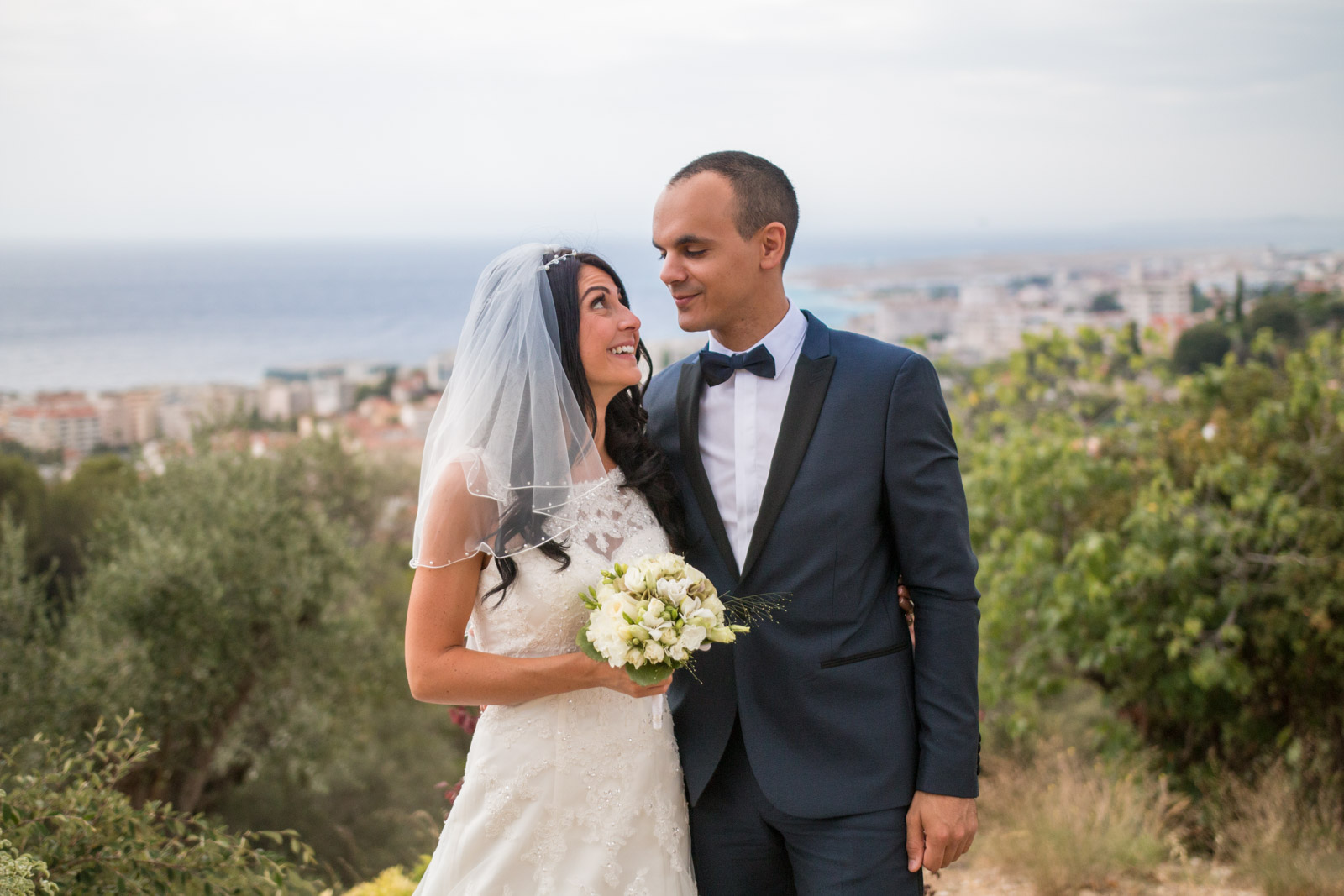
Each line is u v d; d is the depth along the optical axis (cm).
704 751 206
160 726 793
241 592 872
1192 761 556
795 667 196
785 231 204
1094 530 563
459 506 186
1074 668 592
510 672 183
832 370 202
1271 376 617
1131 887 405
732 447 207
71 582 1122
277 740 902
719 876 209
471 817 196
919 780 190
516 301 195
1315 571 491
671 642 162
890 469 195
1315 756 495
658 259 215
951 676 190
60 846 243
